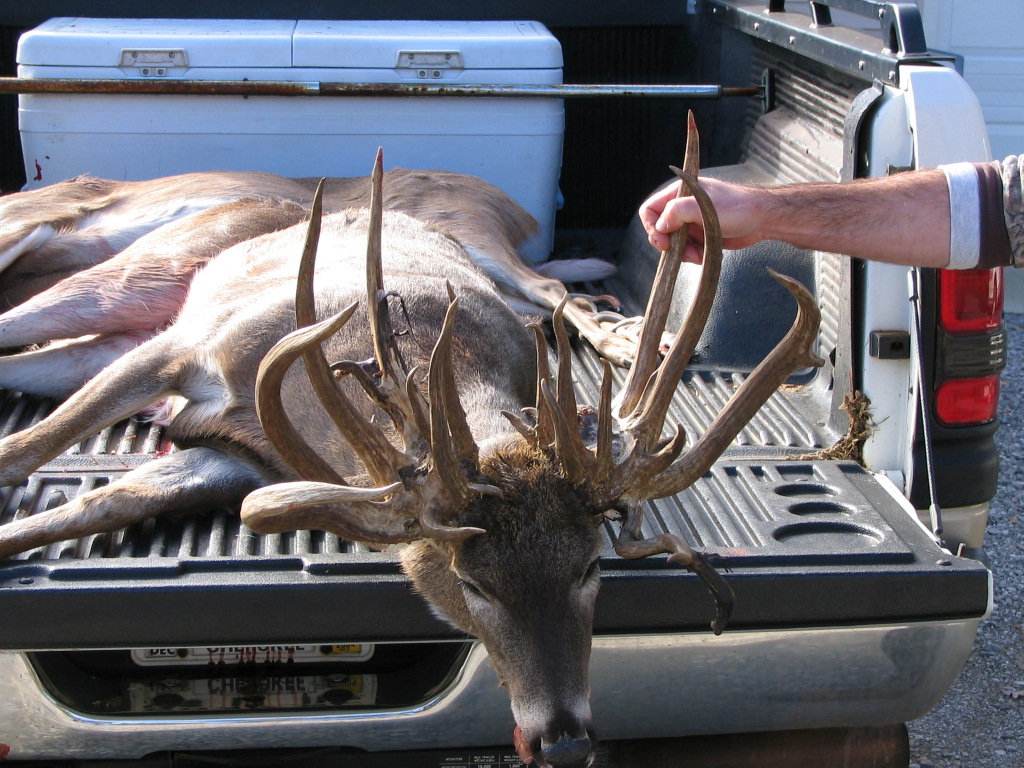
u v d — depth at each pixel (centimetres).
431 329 353
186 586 259
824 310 371
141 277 429
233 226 443
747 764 306
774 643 281
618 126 535
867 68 337
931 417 318
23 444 329
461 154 482
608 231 550
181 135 469
